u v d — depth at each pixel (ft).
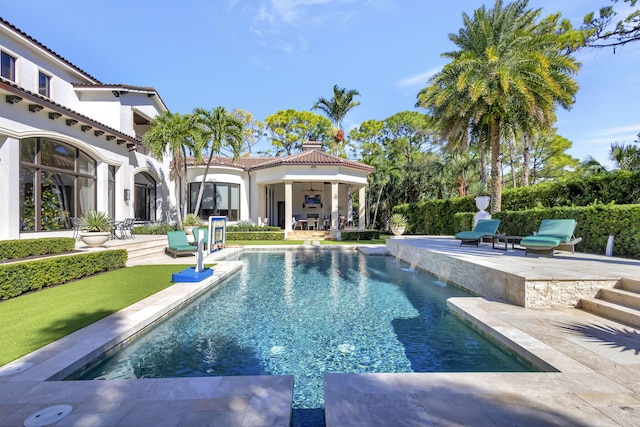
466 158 85.05
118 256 32.71
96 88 55.52
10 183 34.12
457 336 17.19
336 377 10.80
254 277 32.99
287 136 132.57
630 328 15.05
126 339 15.24
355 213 130.82
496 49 47.93
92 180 48.03
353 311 21.68
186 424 8.21
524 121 50.34
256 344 16.37
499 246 39.58
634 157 54.75
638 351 12.48
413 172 98.02
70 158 44.06
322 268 38.65
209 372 13.44
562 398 9.34
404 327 18.63
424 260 36.09
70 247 33.99
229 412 8.76
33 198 38.22
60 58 50.88
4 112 33.42
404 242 45.65
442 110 54.65
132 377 12.85
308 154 81.05
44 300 20.34
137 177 61.98
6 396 9.61
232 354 15.21
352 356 14.97
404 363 14.19
